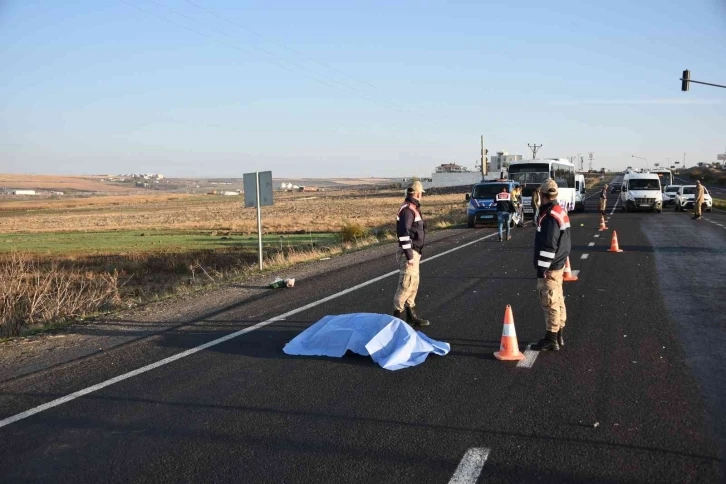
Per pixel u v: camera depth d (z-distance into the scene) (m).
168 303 11.05
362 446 4.59
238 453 4.54
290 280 12.43
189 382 6.25
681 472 4.07
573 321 8.61
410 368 6.52
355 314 7.69
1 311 10.69
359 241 22.97
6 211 120.00
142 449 4.66
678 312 9.12
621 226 27.69
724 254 16.58
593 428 4.82
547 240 6.88
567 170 38.03
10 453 4.65
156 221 69.19
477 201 28.39
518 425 4.92
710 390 5.64
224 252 28.88
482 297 10.63
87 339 8.41
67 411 5.52
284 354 7.19
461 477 4.05
